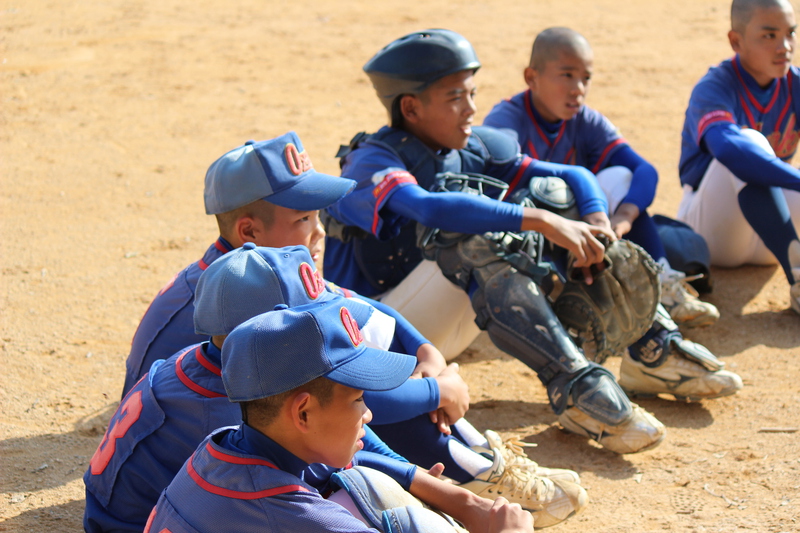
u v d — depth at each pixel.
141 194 8.29
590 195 4.68
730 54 13.79
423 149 4.73
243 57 13.81
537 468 3.76
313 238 3.95
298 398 2.44
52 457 4.19
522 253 4.16
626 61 13.52
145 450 2.98
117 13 16.61
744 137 5.65
